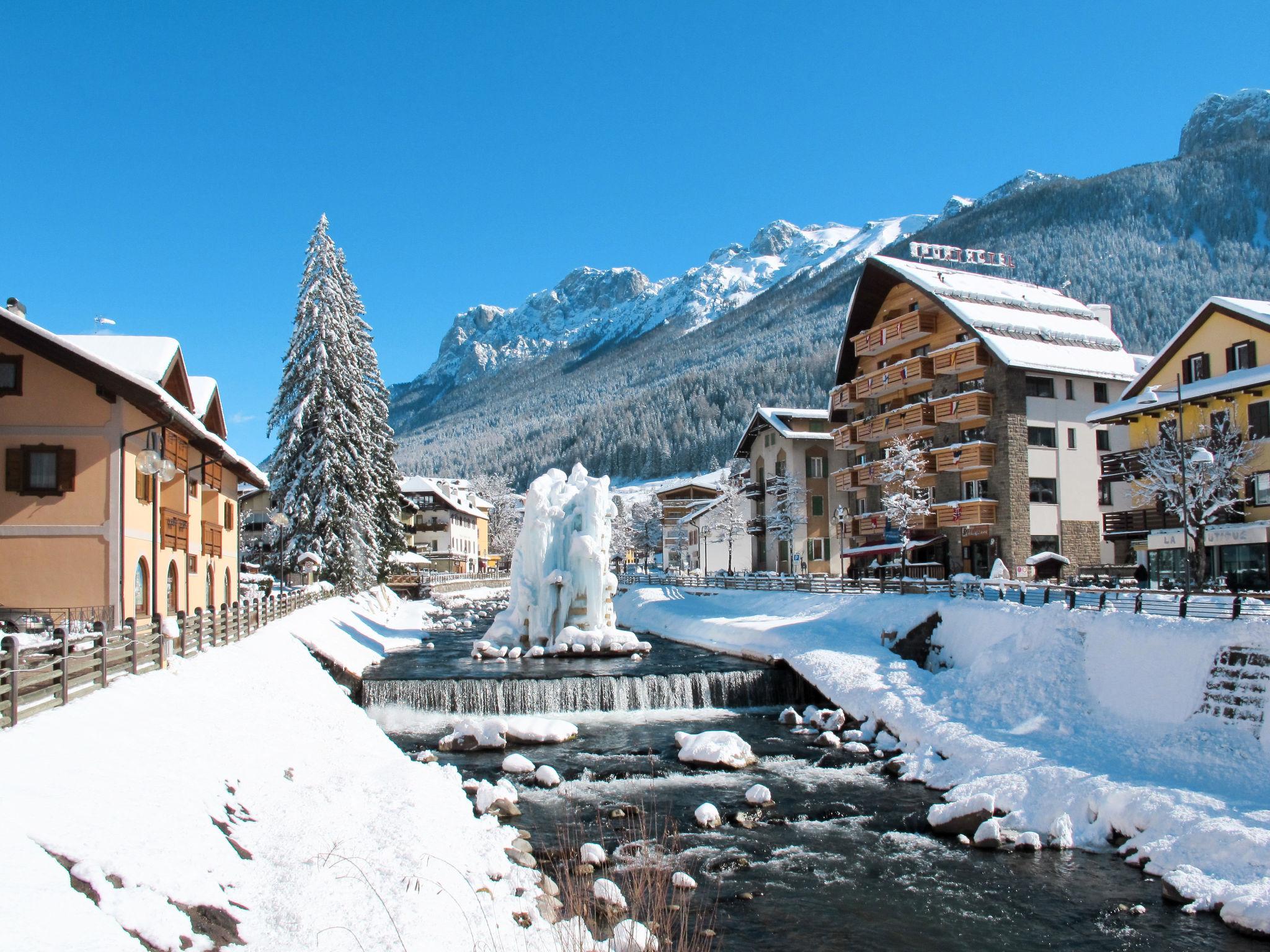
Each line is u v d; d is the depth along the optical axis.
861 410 73.81
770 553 84.06
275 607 38.81
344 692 32.25
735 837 21.58
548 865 19.05
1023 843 20.73
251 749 18.30
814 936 16.33
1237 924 16.52
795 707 36.94
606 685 36.75
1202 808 20.02
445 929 12.75
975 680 31.84
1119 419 48.75
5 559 28.59
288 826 15.02
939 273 65.19
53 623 26.55
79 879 9.83
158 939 9.59
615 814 22.94
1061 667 29.77
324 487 59.16
